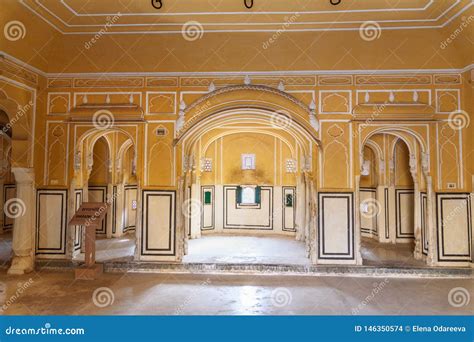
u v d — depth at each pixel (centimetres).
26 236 647
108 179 927
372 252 752
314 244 655
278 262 669
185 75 673
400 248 797
